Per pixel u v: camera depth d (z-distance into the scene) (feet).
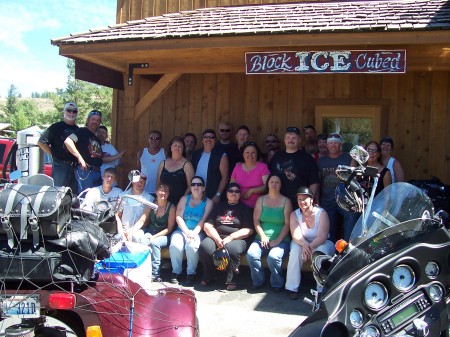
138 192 24.25
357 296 10.50
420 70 27.17
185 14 30.58
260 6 30.73
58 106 113.91
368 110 29.32
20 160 21.24
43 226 11.53
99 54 26.81
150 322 12.21
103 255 12.55
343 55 22.71
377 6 27.02
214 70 27.94
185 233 23.53
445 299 10.99
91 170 25.67
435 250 10.90
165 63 28.48
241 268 26.18
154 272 24.00
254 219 23.20
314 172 23.93
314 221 21.74
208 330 18.49
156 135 27.96
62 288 12.02
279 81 30.68
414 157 28.76
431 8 24.98
